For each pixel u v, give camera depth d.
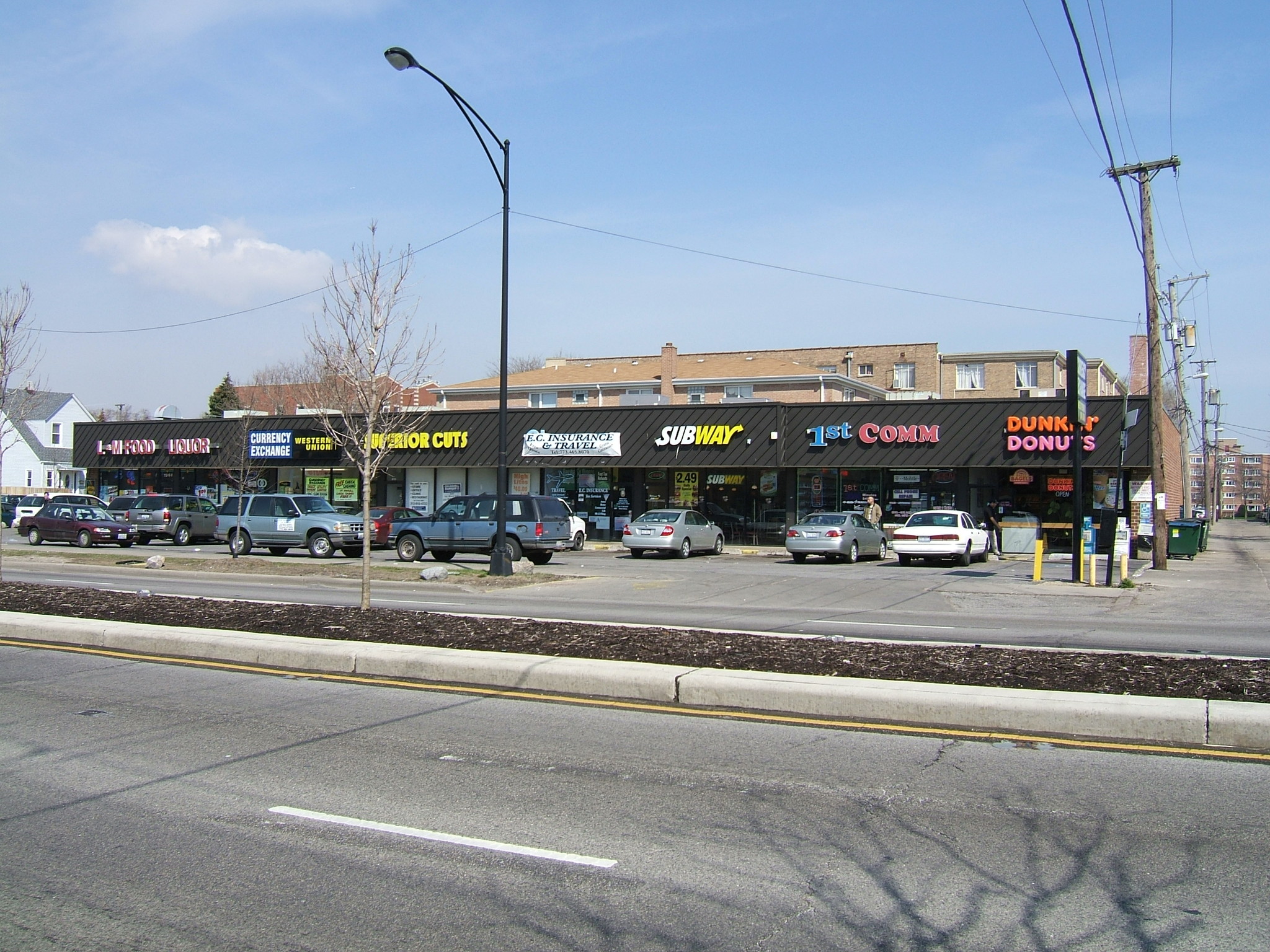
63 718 8.24
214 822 5.75
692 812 5.89
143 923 4.45
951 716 7.84
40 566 26.11
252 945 4.24
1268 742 7.10
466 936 4.31
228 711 8.46
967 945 4.20
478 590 19.98
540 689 9.16
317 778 6.59
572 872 5.00
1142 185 26.05
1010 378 70.06
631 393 61.47
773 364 60.91
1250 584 22.09
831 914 4.50
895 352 72.25
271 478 45.19
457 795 6.23
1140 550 33.44
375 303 15.95
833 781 6.48
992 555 32.72
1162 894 4.70
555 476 39.22
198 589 19.88
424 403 66.06
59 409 73.69
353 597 18.41
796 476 35.62
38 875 5.00
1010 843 5.36
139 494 41.12
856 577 23.81
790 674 9.16
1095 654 10.32
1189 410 60.72
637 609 17.09
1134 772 6.61
